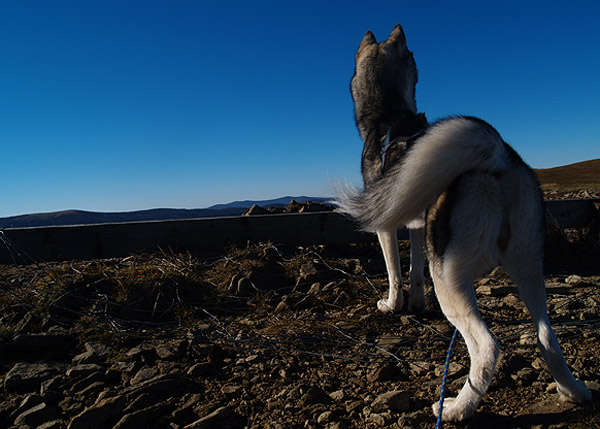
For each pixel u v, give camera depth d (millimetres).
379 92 1600
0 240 2227
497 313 1524
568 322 1387
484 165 922
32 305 1570
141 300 1602
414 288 1530
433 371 1146
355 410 982
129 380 1124
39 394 1067
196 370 1156
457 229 907
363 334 1389
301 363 1211
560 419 895
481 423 917
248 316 1575
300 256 2168
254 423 958
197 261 2117
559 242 2225
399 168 970
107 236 2283
